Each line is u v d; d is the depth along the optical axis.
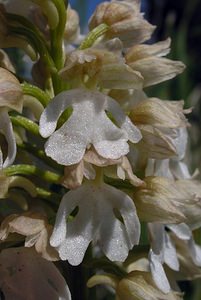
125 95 0.18
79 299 0.18
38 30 0.18
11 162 0.16
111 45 0.18
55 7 0.17
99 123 0.16
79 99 0.16
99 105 0.16
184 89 0.27
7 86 0.16
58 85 0.17
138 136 0.16
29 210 0.18
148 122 0.17
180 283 0.23
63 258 0.16
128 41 0.19
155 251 0.17
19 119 0.17
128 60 0.18
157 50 0.18
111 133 0.16
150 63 0.18
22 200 0.18
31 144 0.18
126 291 0.17
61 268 0.18
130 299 0.17
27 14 0.19
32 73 0.18
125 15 0.19
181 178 0.19
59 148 0.16
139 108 0.17
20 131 0.18
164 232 0.17
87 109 0.16
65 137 0.16
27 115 0.19
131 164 0.18
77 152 0.16
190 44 0.45
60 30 0.17
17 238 0.17
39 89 0.17
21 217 0.16
